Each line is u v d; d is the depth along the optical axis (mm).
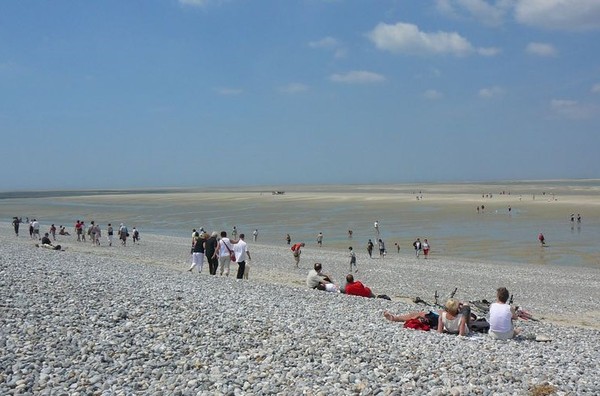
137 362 10414
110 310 13664
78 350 10727
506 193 151375
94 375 9586
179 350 11227
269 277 30969
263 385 9633
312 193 172375
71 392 8867
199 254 26406
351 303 18547
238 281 22188
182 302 15359
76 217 99312
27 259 23281
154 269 25391
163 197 165750
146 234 69438
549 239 58688
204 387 9484
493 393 9641
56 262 23500
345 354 11570
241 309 15203
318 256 47531
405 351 11984
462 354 12148
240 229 73312
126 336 11781
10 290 14766
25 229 73000
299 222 80000
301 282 28750
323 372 10375
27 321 12078
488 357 12055
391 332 14039
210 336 12320
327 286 21781
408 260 45844
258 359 11070
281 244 58531
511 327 14508
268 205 116125
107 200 154250
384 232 66812
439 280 35156
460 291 31188
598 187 196000
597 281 35562
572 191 161125
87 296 15031
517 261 45812
